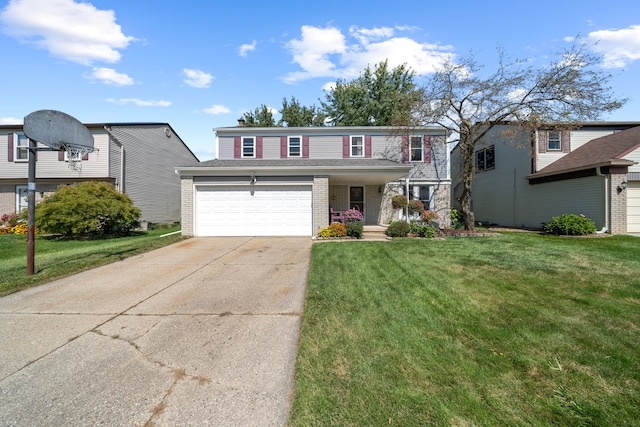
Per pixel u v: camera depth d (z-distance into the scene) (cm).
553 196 1446
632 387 255
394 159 1638
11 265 715
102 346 336
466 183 1288
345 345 327
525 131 1226
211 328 379
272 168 1188
